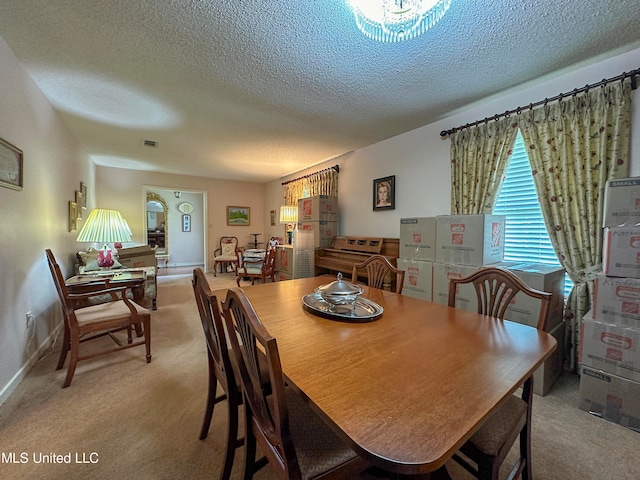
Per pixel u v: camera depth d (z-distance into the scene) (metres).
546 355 0.99
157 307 3.77
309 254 4.23
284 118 2.97
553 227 2.20
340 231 4.45
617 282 1.58
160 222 7.72
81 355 2.32
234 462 1.33
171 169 5.70
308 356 0.96
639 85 1.82
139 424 1.54
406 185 3.39
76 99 2.60
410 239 2.77
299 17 1.54
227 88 2.34
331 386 0.78
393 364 0.91
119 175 5.68
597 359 1.64
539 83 2.24
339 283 1.47
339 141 3.73
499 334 1.17
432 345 1.06
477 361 0.94
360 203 4.07
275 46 1.79
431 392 0.76
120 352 2.41
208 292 1.16
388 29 1.49
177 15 1.54
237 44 1.78
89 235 2.90
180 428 1.52
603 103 1.93
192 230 8.16
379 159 3.76
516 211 2.48
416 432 0.61
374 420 0.65
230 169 5.64
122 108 2.77
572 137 2.08
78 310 2.19
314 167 5.18
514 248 2.50
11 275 1.89
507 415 1.02
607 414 1.60
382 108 2.71
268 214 7.21
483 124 2.60
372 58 1.91
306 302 1.56
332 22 1.57
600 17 1.52
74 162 3.67
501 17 1.52
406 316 1.39
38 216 2.40
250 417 1.05
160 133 3.49
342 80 2.19
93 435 1.46
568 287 2.22
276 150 4.21
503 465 1.34
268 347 0.71
